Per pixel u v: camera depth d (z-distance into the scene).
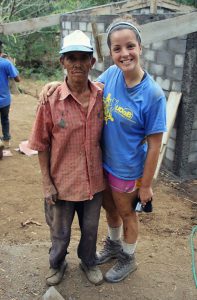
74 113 2.43
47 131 2.51
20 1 13.69
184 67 4.97
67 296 2.79
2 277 2.97
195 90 5.03
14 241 3.61
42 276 3.00
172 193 4.99
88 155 2.53
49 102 2.42
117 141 2.52
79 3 14.09
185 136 5.20
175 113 5.08
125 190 2.63
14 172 5.32
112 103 2.46
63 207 2.65
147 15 5.57
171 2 9.03
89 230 2.73
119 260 2.98
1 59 5.71
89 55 2.33
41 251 3.35
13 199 4.53
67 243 2.75
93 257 2.88
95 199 2.68
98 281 2.88
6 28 8.73
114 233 3.06
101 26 6.82
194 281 3.03
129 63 2.30
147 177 2.53
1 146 5.57
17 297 2.79
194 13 4.64
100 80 2.66
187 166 5.40
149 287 2.92
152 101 2.35
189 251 3.50
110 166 2.64
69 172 2.55
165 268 3.18
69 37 2.36
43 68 14.48
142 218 4.27
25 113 8.36
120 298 2.79
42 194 4.72
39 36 14.24
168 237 3.83
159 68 5.48
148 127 2.42
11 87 10.23
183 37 4.89
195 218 4.35
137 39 2.31
